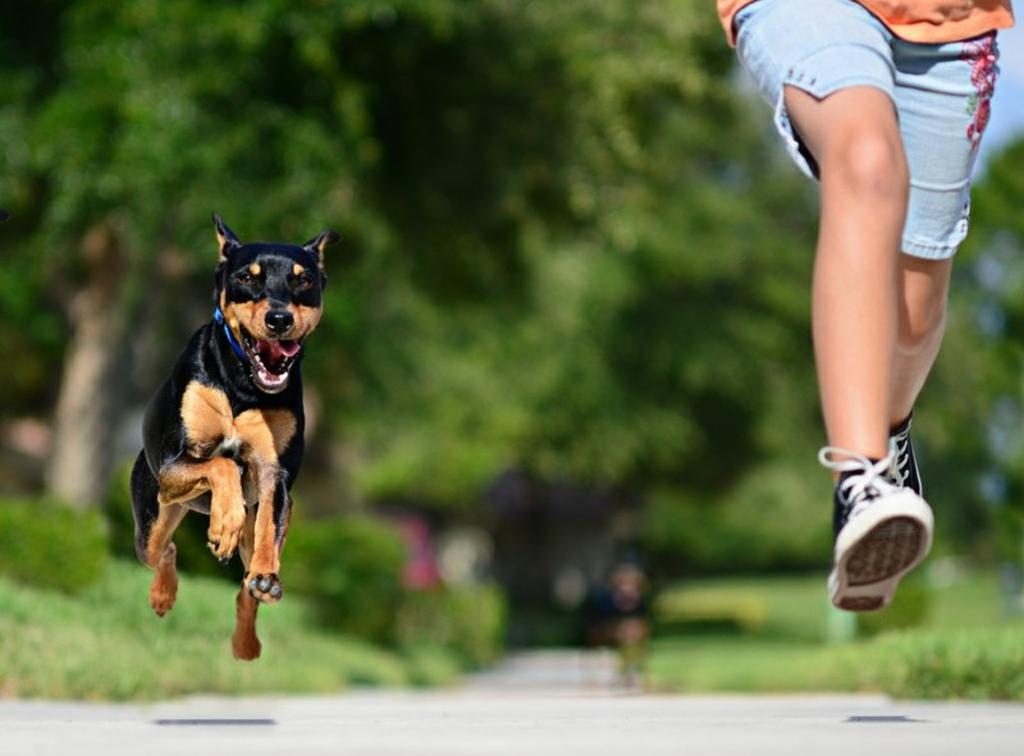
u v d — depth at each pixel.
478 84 19.02
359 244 20.06
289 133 16.81
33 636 9.18
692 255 37.25
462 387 36.84
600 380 38.78
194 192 16.62
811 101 3.94
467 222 20.34
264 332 4.70
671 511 70.38
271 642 14.09
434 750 3.66
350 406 27.89
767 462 43.72
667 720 4.91
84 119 16.66
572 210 20.94
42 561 12.02
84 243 20.48
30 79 17.86
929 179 4.29
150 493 5.09
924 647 8.41
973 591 58.28
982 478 49.53
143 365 22.89
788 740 3.86
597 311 38.19
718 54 21.23
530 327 36.53
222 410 4.81
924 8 4.17
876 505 3.66
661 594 43.25
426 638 26.97
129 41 16.56
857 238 3.79
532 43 18.70
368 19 17.27
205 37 16.34
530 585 63.75
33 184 19.33
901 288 4.38
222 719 5.54
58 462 20.80
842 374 3.76
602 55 18.91
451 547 60.78
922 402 41.75
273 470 4.82
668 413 40.03
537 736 4.10
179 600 11.98
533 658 33.62
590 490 61.22
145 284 20.66
